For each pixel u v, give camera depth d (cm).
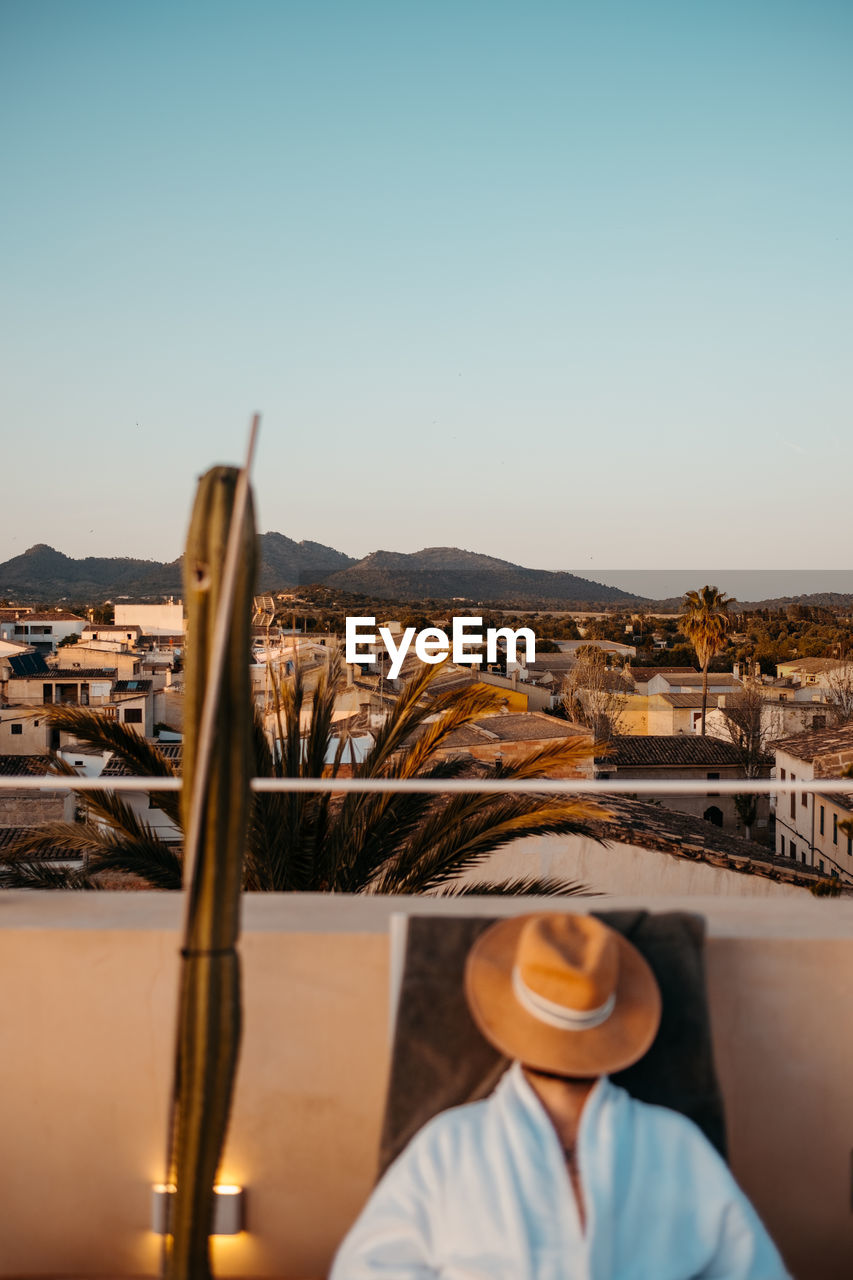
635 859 1224
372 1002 215
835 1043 214
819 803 3384
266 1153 217
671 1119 178
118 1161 217
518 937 198
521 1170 167
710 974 214
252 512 150
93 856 695
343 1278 167
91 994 216
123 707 4669
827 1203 214
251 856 690
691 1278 168
